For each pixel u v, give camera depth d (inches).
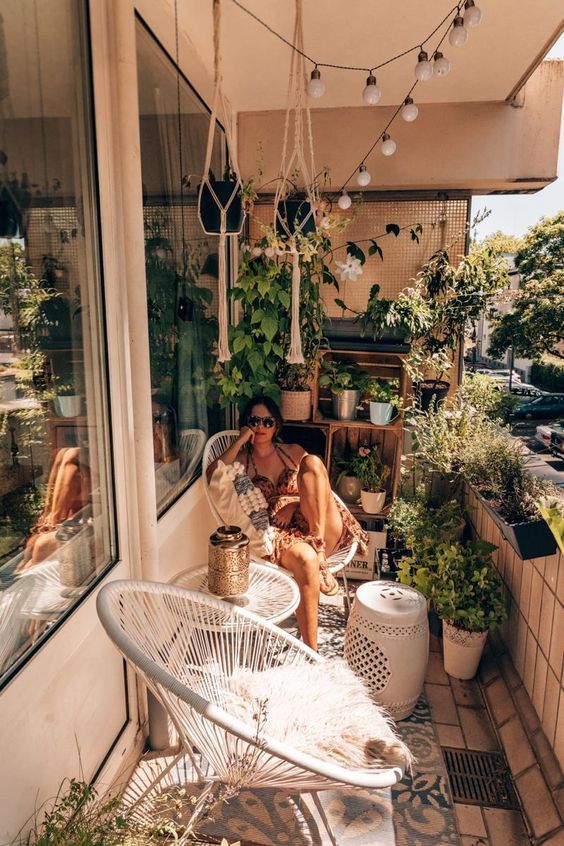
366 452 160.9
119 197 84.9
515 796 93.0
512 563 119.3
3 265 59.5
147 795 76.6
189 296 120.3
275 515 131.2
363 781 67.5
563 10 105.2
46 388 68.2
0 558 59.9
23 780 63.7
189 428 122.9
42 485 67.7
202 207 97.8
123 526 90.0
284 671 86.4
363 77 134.8
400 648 103.9
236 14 107.7
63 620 72.8
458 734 106.3
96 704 83.7
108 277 82.5
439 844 84.9
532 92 148.8
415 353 154.1
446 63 84.0
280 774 68.2
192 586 102.8
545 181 153.2
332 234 168.7
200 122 125.6
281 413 153.6
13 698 60.6
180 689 62.4
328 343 156.6
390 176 155.4
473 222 160.7
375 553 155.4
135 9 89.7
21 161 62.3
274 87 141.3
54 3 68.5
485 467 112.4
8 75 59.7
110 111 81.7
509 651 118.6
